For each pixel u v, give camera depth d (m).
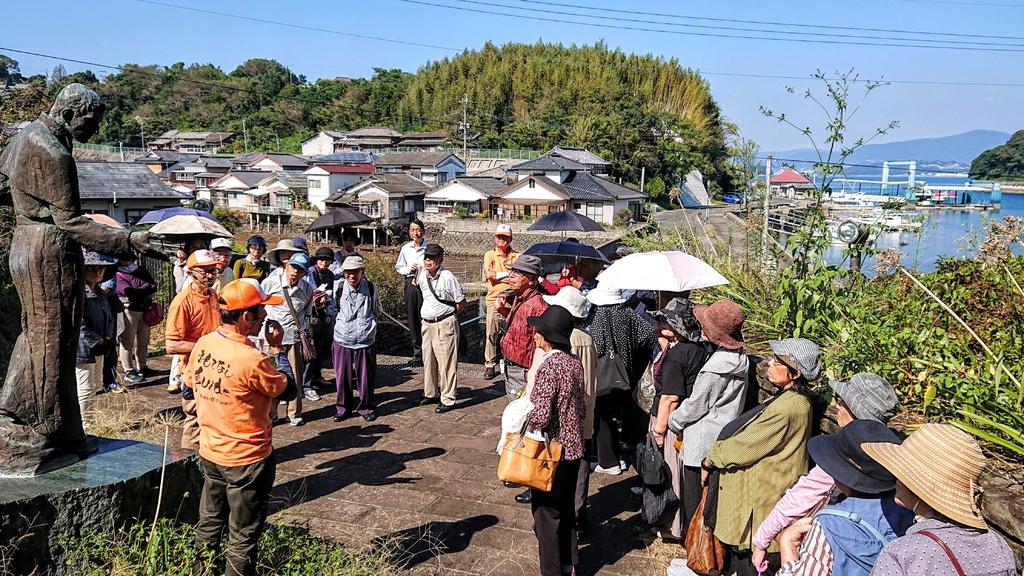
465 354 13.71
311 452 5.88
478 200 46.91
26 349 3.64
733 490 3.41
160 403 6.80
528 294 5.65
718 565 3.66
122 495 3.64
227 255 6.22
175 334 4.73
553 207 43.53
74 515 3.45
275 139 82.75
